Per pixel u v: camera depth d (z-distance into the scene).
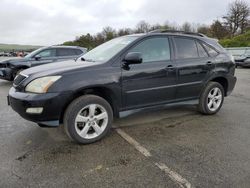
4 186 2.79
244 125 4.82
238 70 17.31
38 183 2.85
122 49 4.21
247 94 7.93
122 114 4.25
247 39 38.25
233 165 3.26
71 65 4.05
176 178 2.96
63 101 3.60
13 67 9.55
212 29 55.69
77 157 3.45
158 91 4.51
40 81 3.59
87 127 3.87
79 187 2.79
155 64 4.42
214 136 4.25
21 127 4.58
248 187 2.79
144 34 4.52
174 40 4.83
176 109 5.84
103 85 3.88
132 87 4.19
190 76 4.92
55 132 4.34
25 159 3.38
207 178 2.96
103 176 3.00
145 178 2.96
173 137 4.19
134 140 4.05
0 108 5.89
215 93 5.45
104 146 3.82
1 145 3.81
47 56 10.12
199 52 5.16
